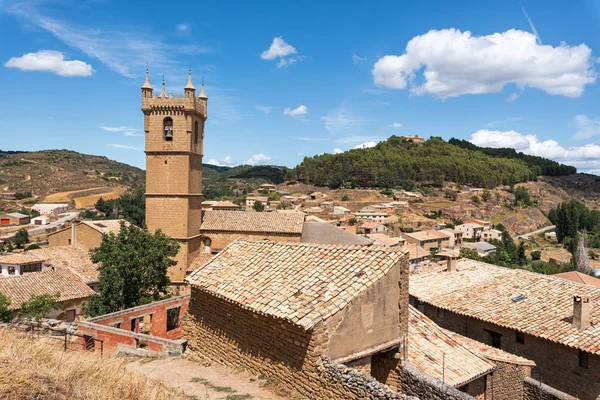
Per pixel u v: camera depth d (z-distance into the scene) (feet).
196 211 151.94
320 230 159.53
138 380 39.40
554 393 53.93
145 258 104.22
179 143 142.61
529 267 262.88
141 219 382.01
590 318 67.10
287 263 50.49
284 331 41.75
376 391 33.99
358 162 653.30
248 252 57.31
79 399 29.86
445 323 82.17
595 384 59.62
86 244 191.31
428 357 51.55
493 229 492.54
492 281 89.71
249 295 45.62
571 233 450.30
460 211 532.73
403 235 378.94
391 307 45.03
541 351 66.54
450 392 39.60
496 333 73.46
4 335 46.62
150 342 58.75
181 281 144.05
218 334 51.72
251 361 46.34
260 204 461.78
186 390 43.06
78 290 128.16
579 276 112.68
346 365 40.27
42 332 74.08
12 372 30.94
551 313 71.10
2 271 158.20
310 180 649.20
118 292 102.17
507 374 55.88
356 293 40.83
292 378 40.65
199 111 148.77
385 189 601.21
